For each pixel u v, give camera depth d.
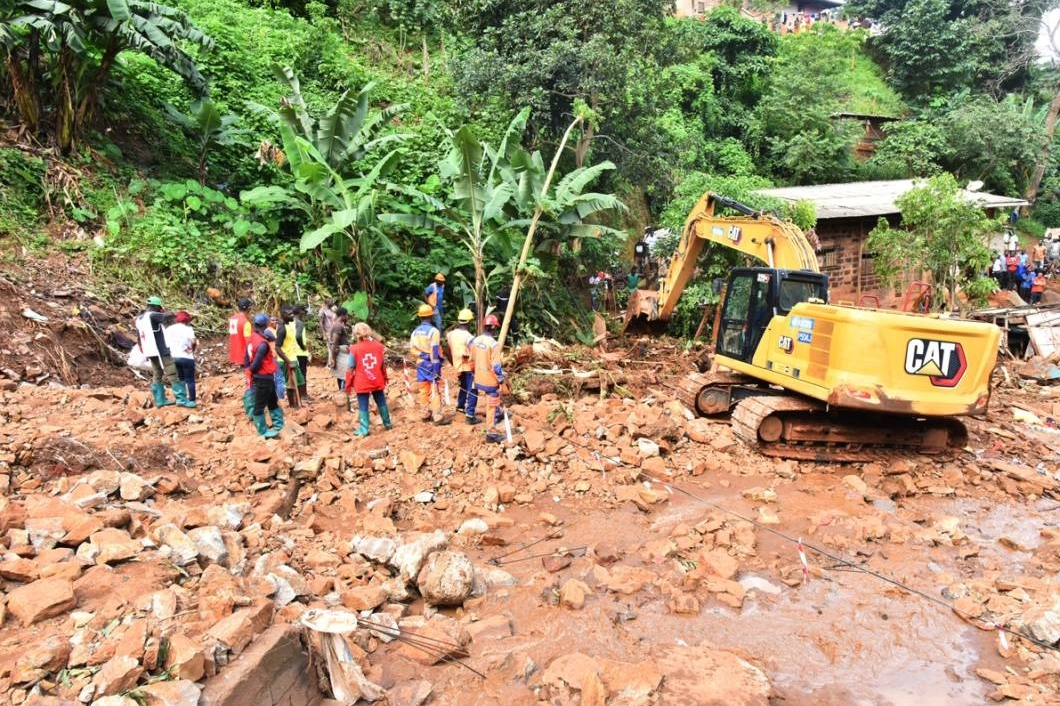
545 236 15.91
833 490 7.91
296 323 9.92
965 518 7.36
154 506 6.06
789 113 31.12
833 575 5.94
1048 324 16.56
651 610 5.30
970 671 4.64
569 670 4.27
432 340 9.45
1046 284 25.48
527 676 4.33
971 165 33.59
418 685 4.18
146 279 12.28
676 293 14.55
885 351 7.87
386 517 6.69
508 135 14.63
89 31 12.57
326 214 14.18
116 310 11.42
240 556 5.24
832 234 22.39
